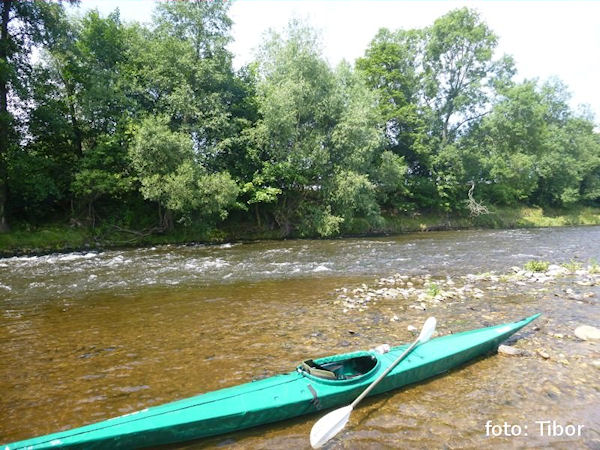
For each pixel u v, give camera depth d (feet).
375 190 98.99
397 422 14.16
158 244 75.51
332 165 88.07
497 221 125.08
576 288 34.63
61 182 72.95
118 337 23.56
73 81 79.00
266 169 83.35
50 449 11.05
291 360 19.77
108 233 74.49
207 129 82.48
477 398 15.81
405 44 122.93
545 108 114.73
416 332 23.72
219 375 18.19
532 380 17.33
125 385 17.33
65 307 30.40
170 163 69.56
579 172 154.92
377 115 95.71
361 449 12.66
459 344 18.98
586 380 17.29
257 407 13.38
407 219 112.37
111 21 82.94
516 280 38.63
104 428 11.93
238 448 12.58
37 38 66.85
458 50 121.19
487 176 123.65
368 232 99.35
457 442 13.01
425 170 125.18
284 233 88.94
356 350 20.95
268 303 31.14
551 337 22.63
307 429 13.65
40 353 21.12
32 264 51.70
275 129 82.12
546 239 81.20
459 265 49.26
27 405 15.67
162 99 78.95
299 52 85.30
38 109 68.08
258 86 91.97
